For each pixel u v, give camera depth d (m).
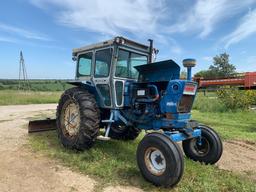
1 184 3.16
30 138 5.53
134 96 4.35
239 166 4.24
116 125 5.09
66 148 4.70
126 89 4.52
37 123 5.98
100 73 4.79
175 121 3.67
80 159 4.11
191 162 4.15
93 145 4.74
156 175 3.25
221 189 3.21
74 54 5.58
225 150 5.21
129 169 3.74
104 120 4.64
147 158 3.41
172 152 3.12
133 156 4.39
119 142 5.31
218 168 4.04
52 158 4.21
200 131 4.05
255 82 5.89
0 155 4.32
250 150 5.25
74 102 4.60
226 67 45.31
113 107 4.53
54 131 6.26
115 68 4.49
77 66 5.49
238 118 10.23
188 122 3.96
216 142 4.05
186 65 3.77
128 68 4.73
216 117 10.48
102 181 3.34
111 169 3.71
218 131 7.11
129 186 3.23
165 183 3.15
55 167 3.80
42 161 4.05
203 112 12.47
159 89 3.99
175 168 3.10
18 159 4.13
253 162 4.46
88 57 5.15
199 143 4.18
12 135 5.87
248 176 3.77
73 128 4.68
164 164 3.22
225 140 6.09
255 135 6.62
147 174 3.34
